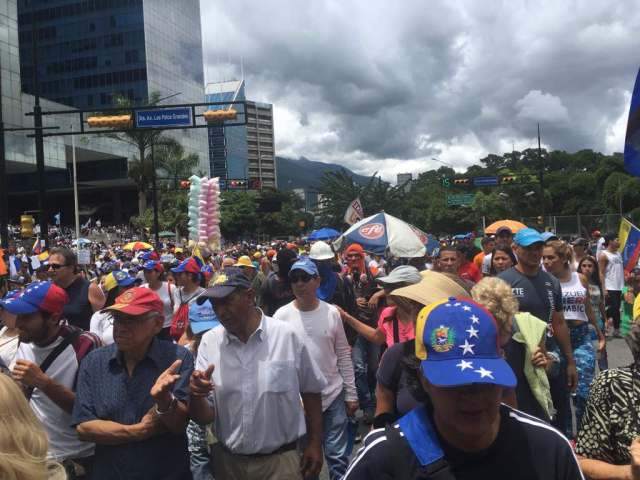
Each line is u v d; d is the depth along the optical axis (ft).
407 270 14.25
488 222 222.89
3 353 13.48
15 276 41.14
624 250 35.14
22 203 323.57
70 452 11.70
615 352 29.99
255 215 300.81
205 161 355.97
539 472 5.45
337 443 14.80
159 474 9.73
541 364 11.84
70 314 18.04
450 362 5.41
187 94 358.43
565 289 17.90
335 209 251.60
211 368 9.39
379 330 15.33
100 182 306.96
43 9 326.65
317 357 14.75
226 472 10.88
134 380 9.99
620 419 7.63
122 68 316.40
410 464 5.56
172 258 41.29
